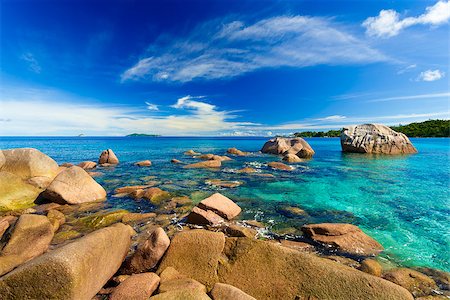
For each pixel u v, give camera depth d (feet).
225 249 17.75
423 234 26.40
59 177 36.91
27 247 19.67
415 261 20.80
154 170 68.39
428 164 77.77
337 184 50.24
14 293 12.21
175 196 40.09
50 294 12.21
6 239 20.07
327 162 84.74
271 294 14.97
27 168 41.83
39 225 22.08
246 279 15.87
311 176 58.90
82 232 26.14
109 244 16.61
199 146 202.08
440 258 21.35
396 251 22.50
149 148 175.52
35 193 37.50
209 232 18.92
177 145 219.41
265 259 16.62
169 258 17.63
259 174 61.57
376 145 111.24
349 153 117.08
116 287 14.99
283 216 31.89
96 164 77.82
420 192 44.01
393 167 72.23
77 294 12.59
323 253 21.85
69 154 122.93
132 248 22.21
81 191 37.06
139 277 15.42
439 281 17.69
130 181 52.90
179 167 74.28
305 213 33.09
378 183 51.34
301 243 23.71
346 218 31.27
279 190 45.39
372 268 18.56
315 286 14.75
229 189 45.91
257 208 35.06
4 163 41.34
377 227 28.37
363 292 14.05
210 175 60.18
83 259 13.34
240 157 104.63
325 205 36.65
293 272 15.65
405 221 30.25
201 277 16.35
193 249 17.85
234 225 28.32
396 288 14.06
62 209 33.60
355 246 22.67
